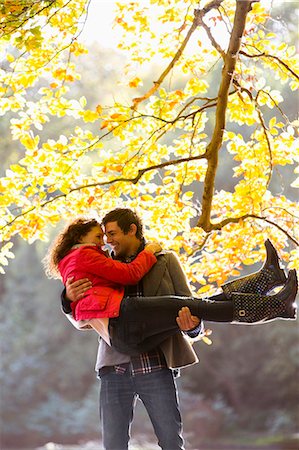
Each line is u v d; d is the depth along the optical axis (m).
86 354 34.56
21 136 7.80
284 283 6.38
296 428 29.20
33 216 7.87
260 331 29.47
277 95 8.38
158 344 6.27
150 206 8.20
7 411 33.72
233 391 30.81
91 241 6.49
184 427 29.64
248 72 8.42
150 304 6.10
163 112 8.13
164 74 8.16
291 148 8.30
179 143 8.45
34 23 7.54
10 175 7.82
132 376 6.27
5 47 7.74
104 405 6.38
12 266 35.38
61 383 34.25
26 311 35.56
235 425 30.06
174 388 6.30
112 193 7.98
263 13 8.37
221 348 30.70
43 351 34.78
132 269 6.23
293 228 8.36
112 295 6.17
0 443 33.22
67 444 32.34
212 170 7.95
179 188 8.23
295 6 14.89
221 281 8.38
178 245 8.21
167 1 8.25
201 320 6.17
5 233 7.88
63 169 7.79
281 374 29.14
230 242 8.38
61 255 6.53
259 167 8.38
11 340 34.97
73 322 6.61
